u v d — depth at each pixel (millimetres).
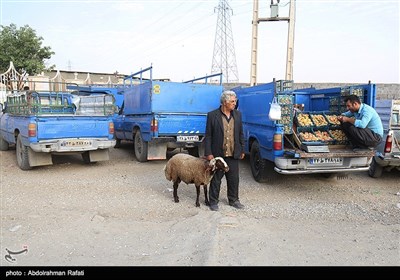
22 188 6320
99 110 8602
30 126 7152
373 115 6043
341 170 6074
